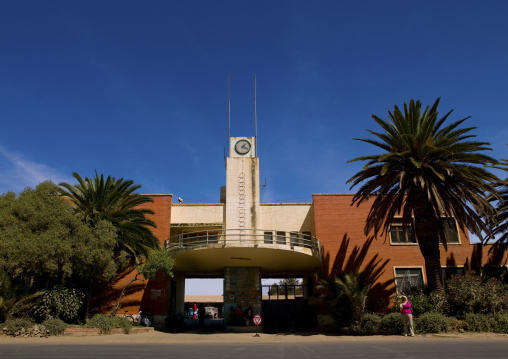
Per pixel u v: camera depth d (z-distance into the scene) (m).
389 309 31.14
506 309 24.53
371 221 27.09
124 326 24.62
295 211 35.47
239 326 29.61
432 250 26.11
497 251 32.75
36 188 24.81
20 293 23.70
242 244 27.11
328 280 27.75
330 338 21.70
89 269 24.17
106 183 28.84
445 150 24.05
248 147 35.62
